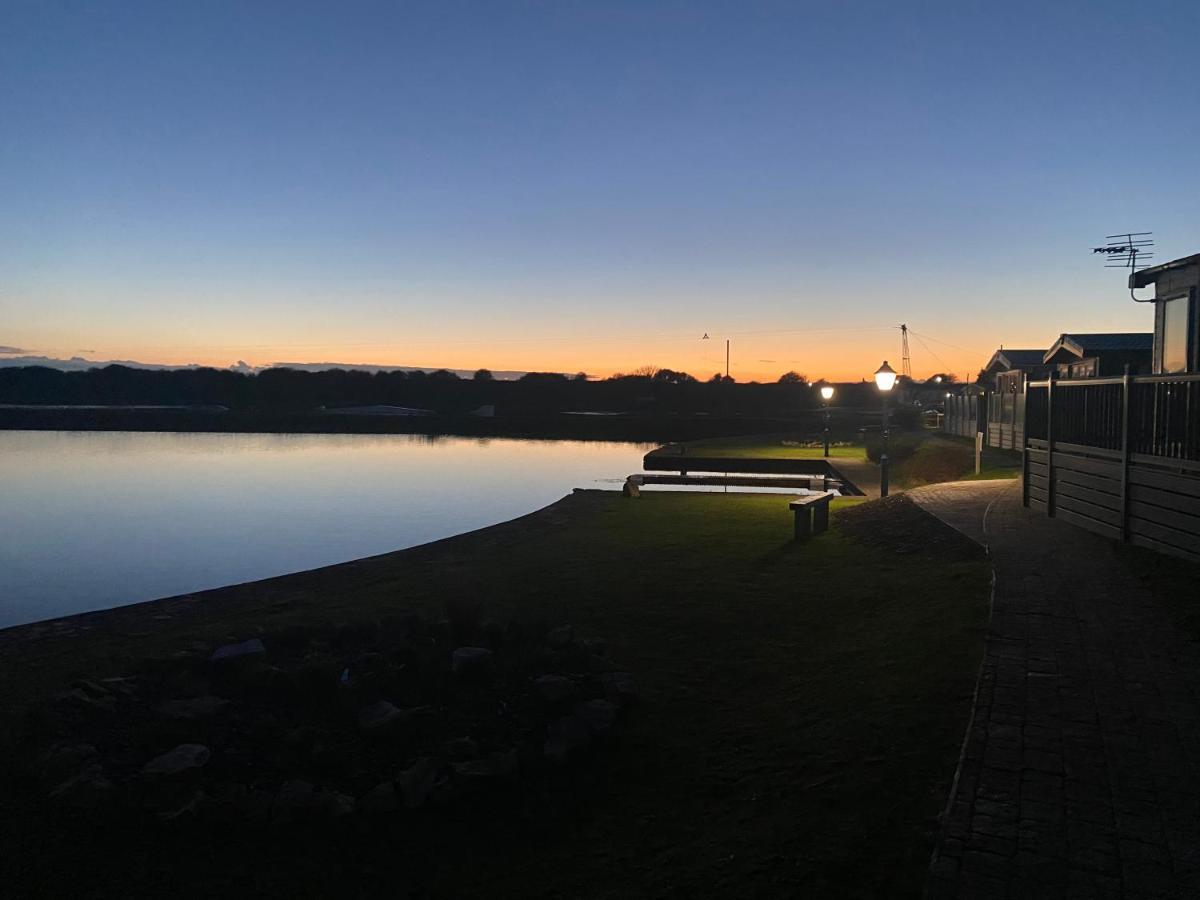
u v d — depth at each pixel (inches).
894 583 336.2
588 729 206.2
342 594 391.5
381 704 211.6
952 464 948.6
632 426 3157.0
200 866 155.7
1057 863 129.5
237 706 215.6
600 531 549.3
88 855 156.5
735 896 139.9
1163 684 201.9
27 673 264.7
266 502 1080.8
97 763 184.2
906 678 223.1
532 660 249.1
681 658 276.4
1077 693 197.5
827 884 138.3
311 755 191.0
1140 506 344.8
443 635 269.0
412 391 4960.6
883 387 674.8
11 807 169.9
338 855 160.9
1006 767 161.6
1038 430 477.1
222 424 3641.7
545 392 4869.6
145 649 293.4
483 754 194.2
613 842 163.9
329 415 3848.4
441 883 153.2
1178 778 155.9
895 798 161.6
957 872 128.0
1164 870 127.0
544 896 147.9
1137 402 346.6
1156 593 280.8
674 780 187.3
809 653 269.1
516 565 442.9
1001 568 320.5
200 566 668.1
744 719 218.8
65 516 962.7
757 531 522.3
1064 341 1138.0
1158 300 621.0
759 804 170.7
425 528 853.8
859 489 813.9
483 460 1797.5
